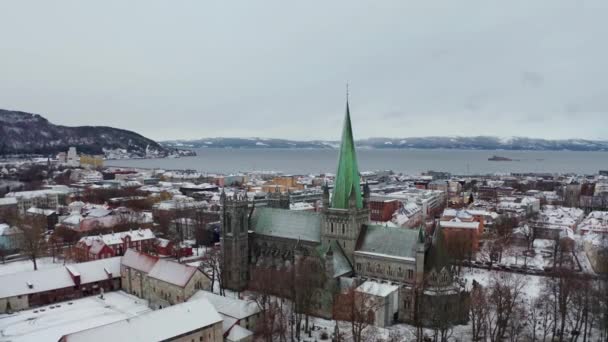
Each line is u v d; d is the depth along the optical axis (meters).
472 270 181.62
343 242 142.88
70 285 150.88
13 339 115.75
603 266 154.25
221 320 112.12
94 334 96.38
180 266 144.62
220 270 161.25
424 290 123.94
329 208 144.75
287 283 131.75
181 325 105.62
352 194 139.75
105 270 160.38
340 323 127.81
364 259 139.25
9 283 141.00
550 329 124.56
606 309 114.06
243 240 159.12
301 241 151.50
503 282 140.88
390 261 133.62
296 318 123.88
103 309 141.12
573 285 122.06
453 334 120.00
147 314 105.31
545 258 195.75
